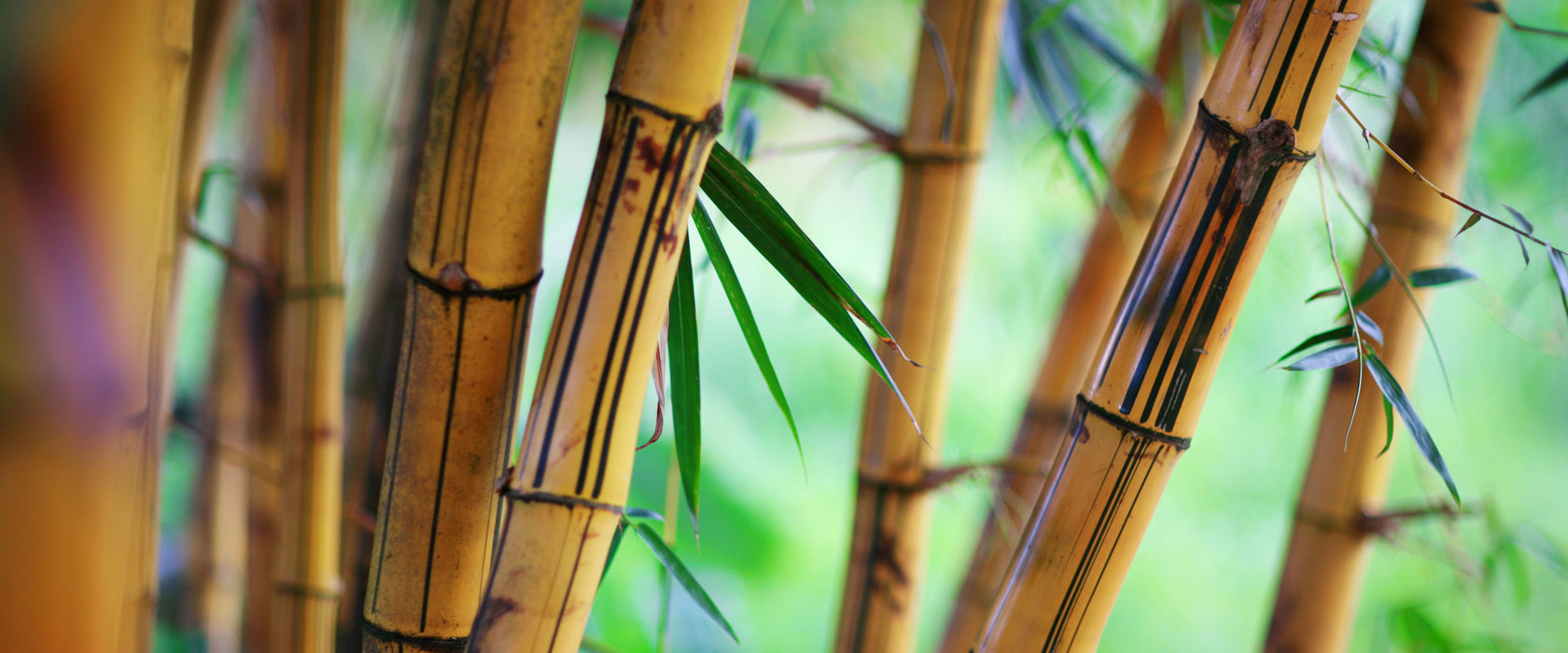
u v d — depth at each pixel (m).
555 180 4.94
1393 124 2.90
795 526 7.02
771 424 7.34
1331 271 4.49
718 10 2.47
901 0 4.65
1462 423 6.72
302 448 2.93
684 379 2.61
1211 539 7.09
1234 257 2.55
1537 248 4.01
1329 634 2.94
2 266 2.33
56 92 2.33
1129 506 2.60
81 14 2.34
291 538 2.94
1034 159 4.05
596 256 2.49
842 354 7.54
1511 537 3.10
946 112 2.93
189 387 4.80
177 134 2.47
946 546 6.92
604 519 2.51
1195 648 6.62
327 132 2.90
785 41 4.70
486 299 2.53
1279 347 6.32
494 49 2.50
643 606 5.72
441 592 2.57
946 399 3.02
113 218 2.37
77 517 2.36
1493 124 4.12
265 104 3.07
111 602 2.39
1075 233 4.89
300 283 2.91
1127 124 3.57
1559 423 6.71
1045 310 5.47
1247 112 2.54
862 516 3.03
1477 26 2.87
